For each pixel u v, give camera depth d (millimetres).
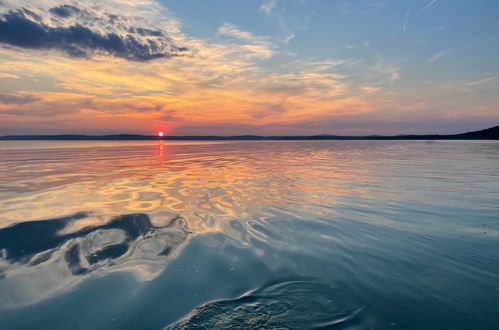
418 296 3049
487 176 11695
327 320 2656
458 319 2660
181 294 3121
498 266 3707
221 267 3748
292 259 3969
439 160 19781
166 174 12711
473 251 4176
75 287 3277
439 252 4152
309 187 9414
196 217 5949
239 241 4648
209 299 3014
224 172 13500
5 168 14859
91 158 22250
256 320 2664
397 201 7348
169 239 4730
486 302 2922
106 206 6820
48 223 5480
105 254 4148
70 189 8992
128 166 16250
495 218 5758
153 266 3789
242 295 3094
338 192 8570
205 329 2545
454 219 5734
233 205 6973
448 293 3096
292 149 39844
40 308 2883
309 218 5883
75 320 2701
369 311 2789
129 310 2844
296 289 3191
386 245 4449
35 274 3564
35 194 8195
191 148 44375
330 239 4715
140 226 5359
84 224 5445
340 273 3566
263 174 12703
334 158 22250
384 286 3252
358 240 4664
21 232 4988
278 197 7902
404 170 13969
